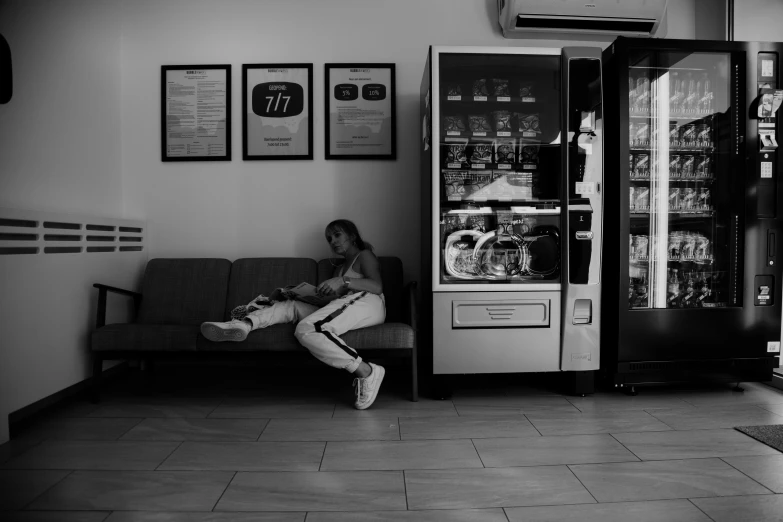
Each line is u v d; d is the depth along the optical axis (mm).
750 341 2898
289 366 3531
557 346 2848
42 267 2479
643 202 2982
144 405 2709
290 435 2277
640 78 2975
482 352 2816
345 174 3506
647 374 2867
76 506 1642
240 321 2648
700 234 3061
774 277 2910
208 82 3471
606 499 1690
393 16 3490
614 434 2291
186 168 3490
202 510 1619
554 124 2975
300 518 1571
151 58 3471
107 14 3262
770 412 2604
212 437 2252
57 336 2600
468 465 1958
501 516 1582
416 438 2242
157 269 3256
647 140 2988
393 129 3480
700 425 2406
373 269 2883
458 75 3074
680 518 1570
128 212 3486
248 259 3305
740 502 1670
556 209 2863
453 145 3000
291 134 3490
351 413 2590
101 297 2812
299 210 3504
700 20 3551
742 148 2893
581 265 2799
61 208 2775
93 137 3102
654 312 2842
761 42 2871
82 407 2660
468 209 2854
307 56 3488
